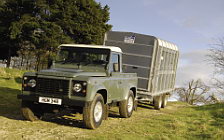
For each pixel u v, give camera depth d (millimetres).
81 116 8734
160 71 12953
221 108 13125
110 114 9914
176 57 16141
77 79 6316
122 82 8453
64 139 5699
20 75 21172
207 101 34281
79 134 6227
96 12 34562
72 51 8000
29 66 37625
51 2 31969
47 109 7344
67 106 6859
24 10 31719
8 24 31531
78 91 6285
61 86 6359
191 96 36250
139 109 12867
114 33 12500
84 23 33375
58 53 8086
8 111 8352
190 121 9117
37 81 6555
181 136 6688
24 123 6910
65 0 32375
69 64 7785
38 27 30188
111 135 6332
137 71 11992
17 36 30688
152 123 8461
